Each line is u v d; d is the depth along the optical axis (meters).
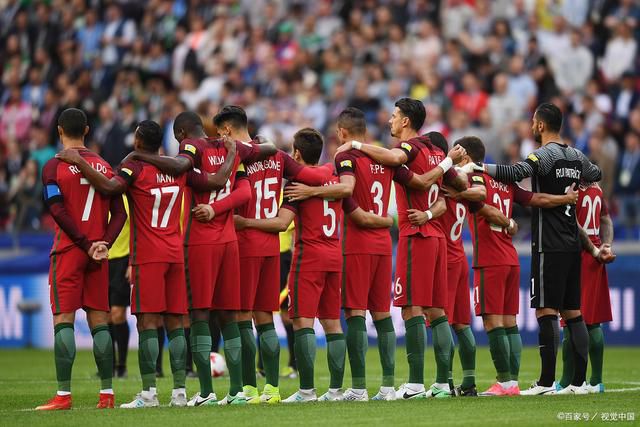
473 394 34.97
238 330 32.69
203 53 87.00
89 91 85.62
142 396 32.09
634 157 65.38
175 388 32.19
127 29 91.75
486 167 34.44
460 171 34.38
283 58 85.56
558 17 80.50
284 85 80.69
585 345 34.97
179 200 32.09
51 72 90.50
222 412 29.44
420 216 33.34
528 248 60.97
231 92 81.06
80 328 65.25
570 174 34.84
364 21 85.44
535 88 74.19
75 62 90.56
